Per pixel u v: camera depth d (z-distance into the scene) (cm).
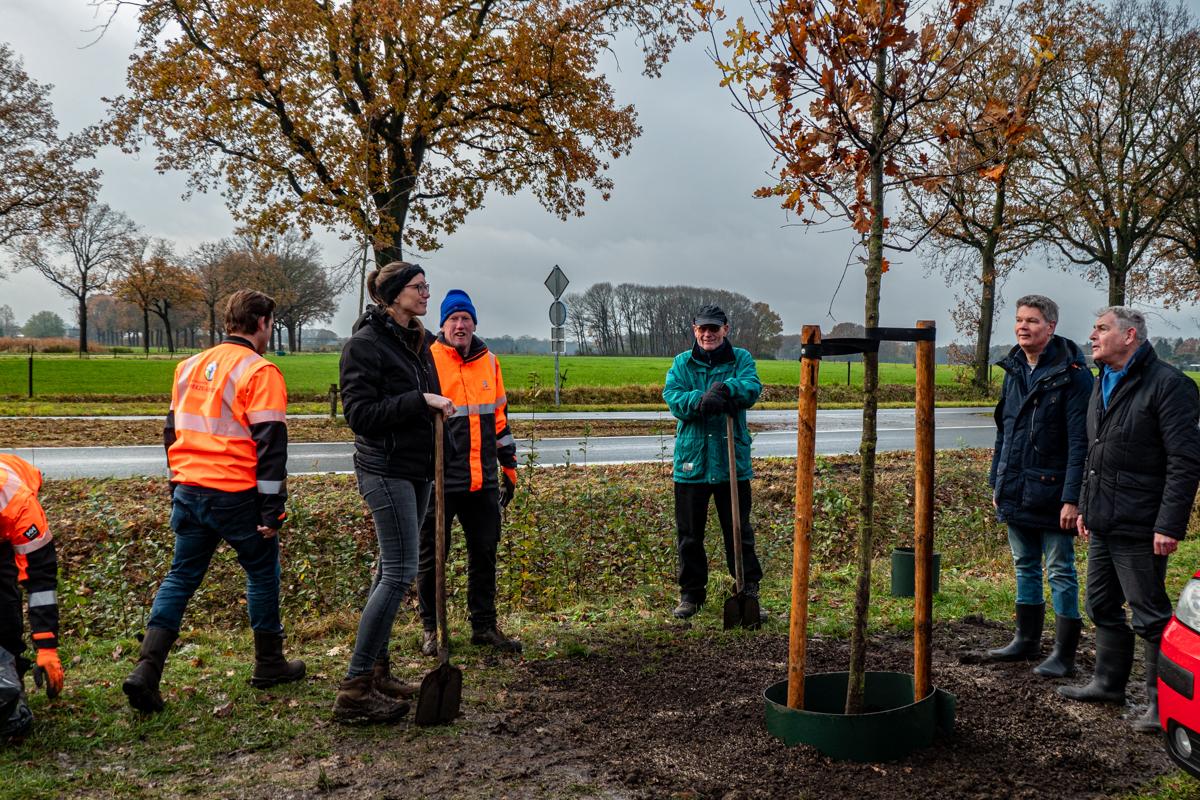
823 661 484
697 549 598
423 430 396
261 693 421
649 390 2789
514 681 448
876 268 336
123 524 803
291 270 7356
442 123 1908
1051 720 390
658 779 326
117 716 386
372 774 330
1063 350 466
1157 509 388
